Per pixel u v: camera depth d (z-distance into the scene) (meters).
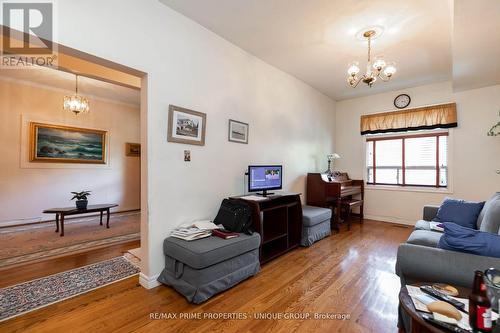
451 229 1.46
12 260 2.65
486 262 1.27
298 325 1.62
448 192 4.07
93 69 2.76
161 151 2.19
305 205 4.12
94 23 1.78
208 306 1.84
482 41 2.40
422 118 4.28
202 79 2.56
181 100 2.35
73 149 4.81
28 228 4.00
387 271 2.45
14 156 4.18
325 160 4.95
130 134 5.75
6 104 4.11
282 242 3.04
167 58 2.24
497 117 3.68
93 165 5.11
